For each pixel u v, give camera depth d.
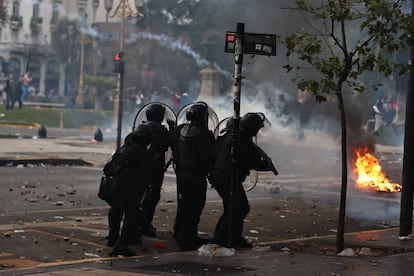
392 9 20.16
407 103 23.03
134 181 19.86
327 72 20.09
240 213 21.14
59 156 48.72
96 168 45.56
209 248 19.66
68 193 33.28
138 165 19.80
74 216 26.75
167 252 20.69
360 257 19.69
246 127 21.02
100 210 28.59
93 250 20.28
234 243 21.00
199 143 21.02
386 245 22.03
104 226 24.41
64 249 20.31
